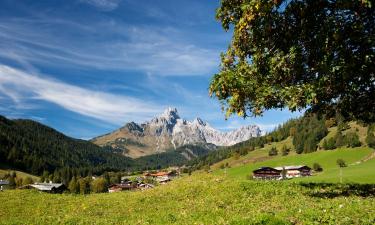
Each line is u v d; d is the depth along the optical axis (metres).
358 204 18.42
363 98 20.48
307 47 20.11
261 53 21.00
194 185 33.47
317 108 22.12
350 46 18.75
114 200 33.47
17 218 28.61
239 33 21.41
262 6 19.20
